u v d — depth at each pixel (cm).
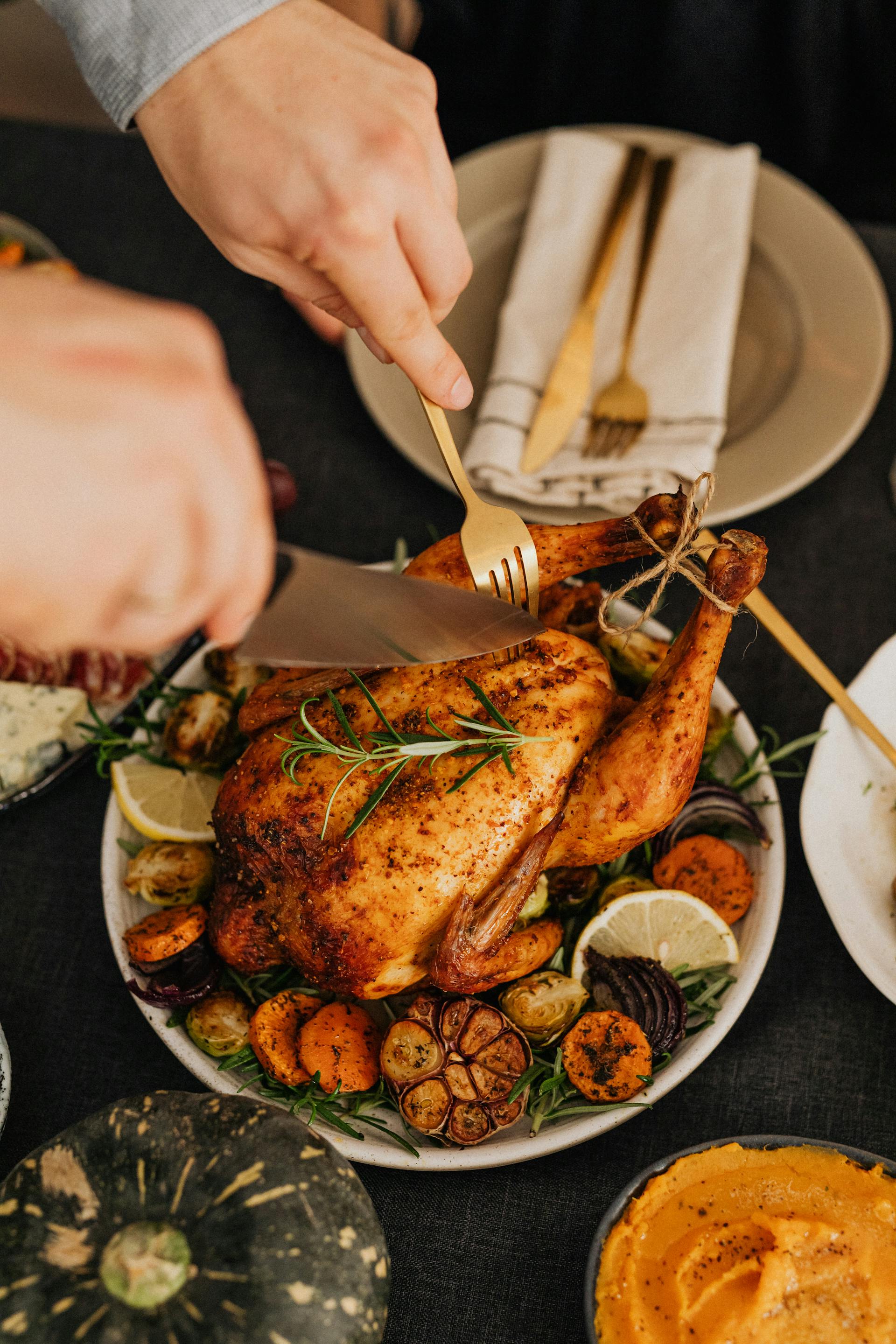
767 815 72
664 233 90
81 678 80
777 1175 63
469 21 117
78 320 49
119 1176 60
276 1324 58
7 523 46
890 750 73
